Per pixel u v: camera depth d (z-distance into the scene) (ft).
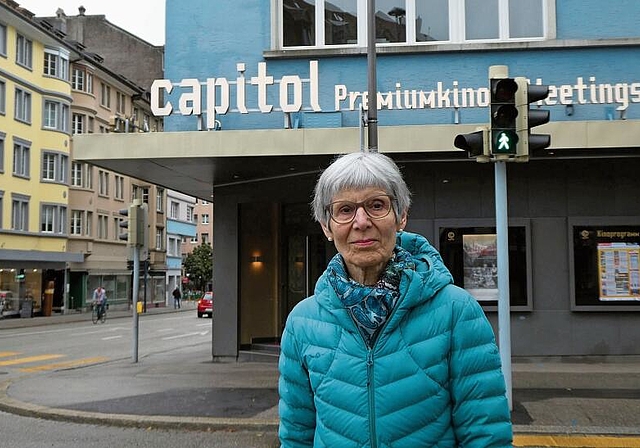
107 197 157.99
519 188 39.73
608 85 38.09
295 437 7.88
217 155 37.22
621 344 38.58
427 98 39.32
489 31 41.70
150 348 61.77
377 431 6.99
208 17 43.01
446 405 7.13
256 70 42.42
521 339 38.99
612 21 40.45
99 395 31.55
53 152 134.62
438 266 7.59
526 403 26.94
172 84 39.60
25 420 27.76
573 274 38.86
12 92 123.65
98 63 151.33
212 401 29.30
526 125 22.76
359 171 7.40
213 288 45.24
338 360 7.28
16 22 123.44
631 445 21.79
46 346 66.13
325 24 42.83
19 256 122.31
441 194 40.09
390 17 42.60
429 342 7.14
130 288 171.73
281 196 43.78
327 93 41.70
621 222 38.88
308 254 45.42
